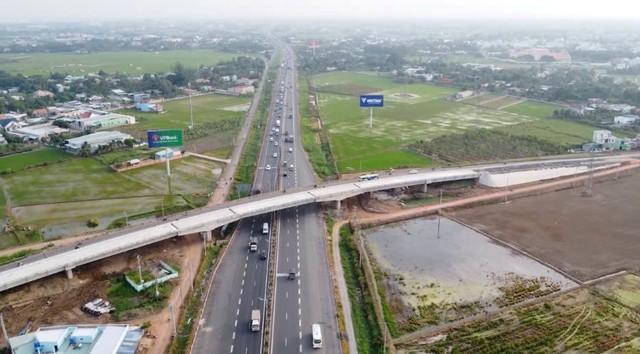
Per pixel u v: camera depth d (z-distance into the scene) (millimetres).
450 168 183875
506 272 117875
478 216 151000
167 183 173750
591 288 110812
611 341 92750
